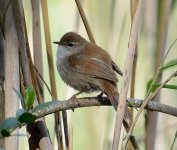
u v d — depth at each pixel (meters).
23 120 4.55
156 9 9.18
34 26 7.12
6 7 6.09
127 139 5.52
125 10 9.12
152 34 9.28
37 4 7.15
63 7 12.12
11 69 5.73
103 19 10.30
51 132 11.21
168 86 5.84
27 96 5.11
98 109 9.97
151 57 9.42
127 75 5.50
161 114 9.70
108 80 8.33
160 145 9.37
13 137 5.42
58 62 9.61
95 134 9.86
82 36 10.05
